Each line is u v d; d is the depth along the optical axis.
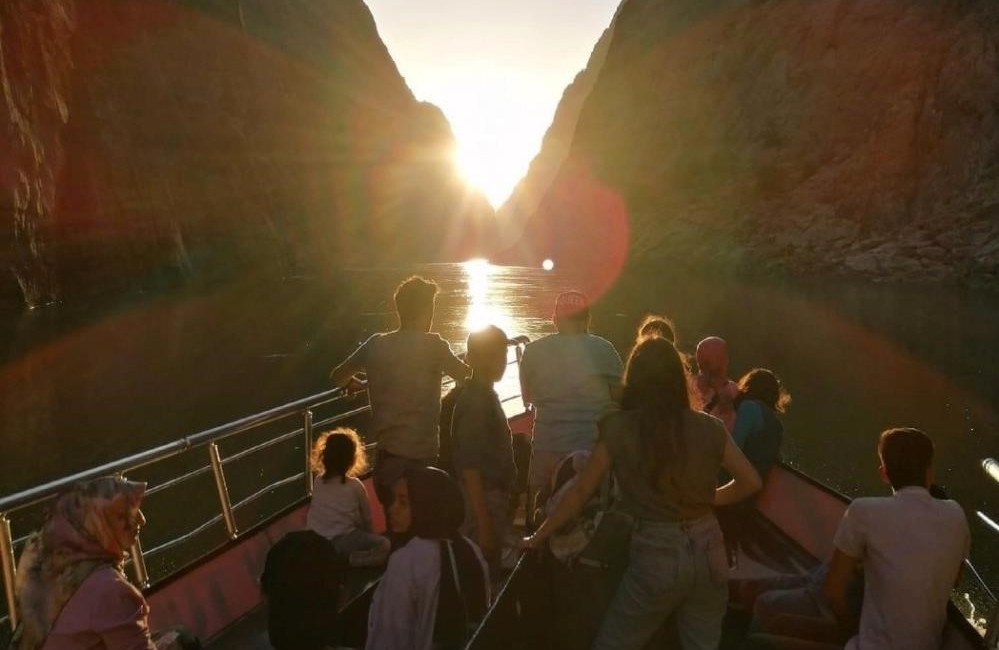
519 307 47.72
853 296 47.75
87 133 54.97
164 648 3.40
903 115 67.94
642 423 3.15
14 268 44.47
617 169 114.69
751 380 5.29
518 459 5.86
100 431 17.33
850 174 70.81
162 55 68.81
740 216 82.44
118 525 2.80
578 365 4.59
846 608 3.93
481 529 4.33
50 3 50.50
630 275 81.06
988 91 60.53
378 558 4.91
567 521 3.41
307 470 6.29
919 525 3.44
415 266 141.25
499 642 3.05
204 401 20.47
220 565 4.77
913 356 25.42
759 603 4.20
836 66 77.75
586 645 3.52
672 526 3.17
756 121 86.88
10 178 43.59
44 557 2.75
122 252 56.91
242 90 84.75
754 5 96.12
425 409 4.74
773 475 5.84
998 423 16.03
